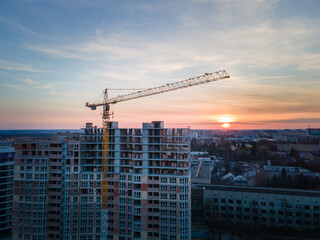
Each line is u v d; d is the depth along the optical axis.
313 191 161.00
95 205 130.25
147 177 126.81
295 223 150.88
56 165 131.12
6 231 153.38
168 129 128.12
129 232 127.75
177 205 120.31
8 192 153.75
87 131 139.50
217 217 164.38
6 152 154.75
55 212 129.50
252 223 153.88
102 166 132.50
